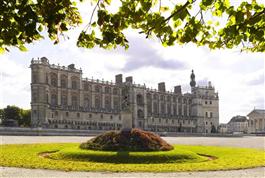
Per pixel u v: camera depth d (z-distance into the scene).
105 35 9.47
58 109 146.50
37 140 70.69
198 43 11.17
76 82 159.50
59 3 8.68
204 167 29.47
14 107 157.25
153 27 9.90
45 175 24.97
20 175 24.86
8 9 8.44
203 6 9.72
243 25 9.99
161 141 41.59
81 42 9.72
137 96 181.00
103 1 9.04
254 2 9.85
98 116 162.62
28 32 8.57
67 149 40.62
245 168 29.45
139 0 9.35
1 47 9.42
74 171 26.98
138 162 33.94
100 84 170.38
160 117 192.75
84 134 115.19
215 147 53.59
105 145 39.84
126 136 40.91
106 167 28.89
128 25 9.69
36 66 139.62
